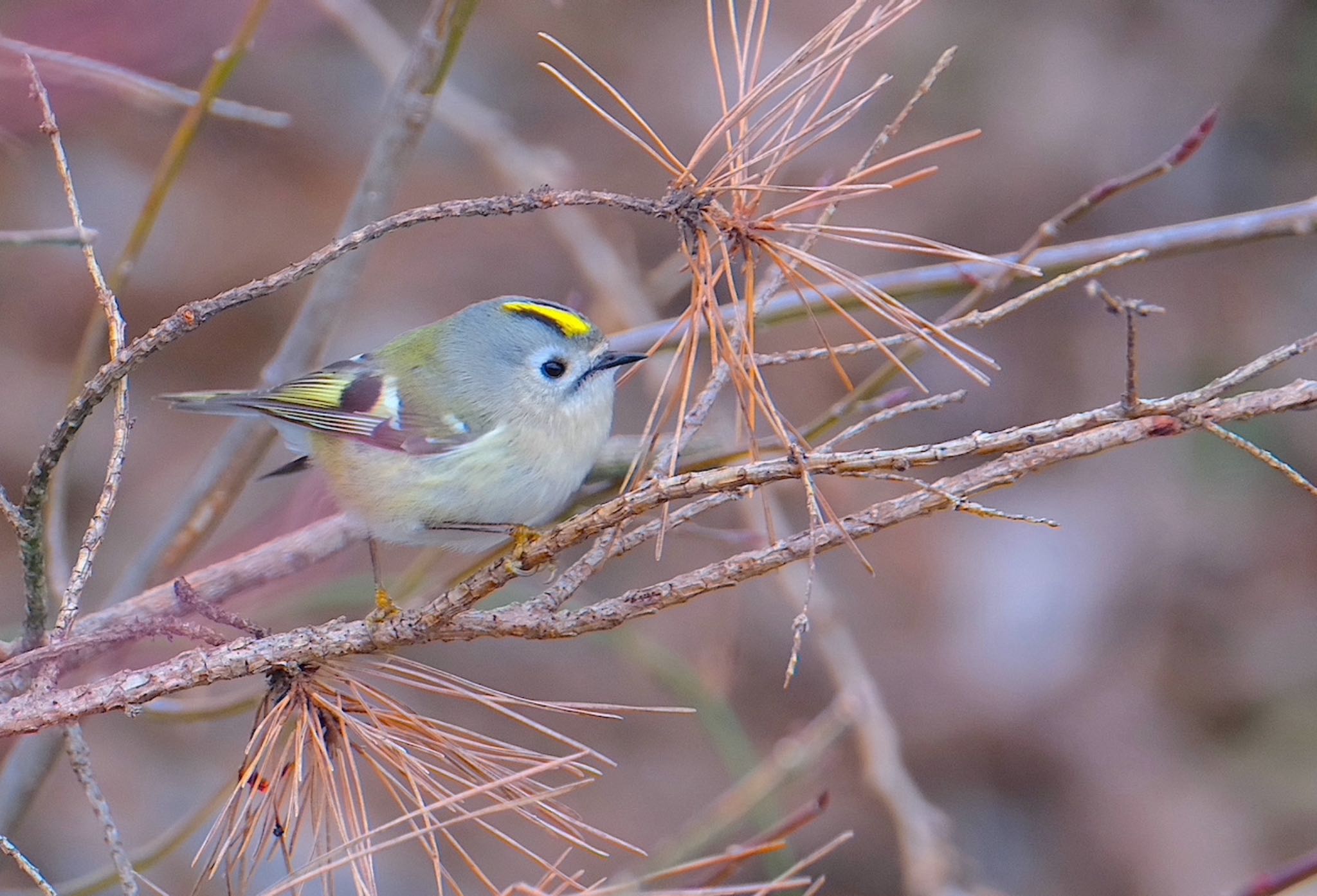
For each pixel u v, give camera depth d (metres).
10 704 3.79
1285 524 13.43
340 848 3.44
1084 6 14.78
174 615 5.16
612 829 10.73
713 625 11.59
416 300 12.77
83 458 11.47
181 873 9.70
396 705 3.95
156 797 10.27
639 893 3.67
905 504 3.76
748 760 8.25
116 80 6.78
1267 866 11.34
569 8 14.83
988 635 12.67
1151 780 11.95
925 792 11.92
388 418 5.96
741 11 14.16
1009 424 13.23
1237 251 14.15
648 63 14.40
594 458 6.32
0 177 12.16
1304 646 12.67
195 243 12.65
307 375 6.27
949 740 12.14
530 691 11.65
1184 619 12.95
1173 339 13.73
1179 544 13.30
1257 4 14.98
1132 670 12.57
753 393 3.90
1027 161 13.72
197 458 11.66
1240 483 13.70
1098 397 13.26
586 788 11.02
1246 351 13.62
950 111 13.92
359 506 6.09
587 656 11.97
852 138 13.66
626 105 4.05
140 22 10.66
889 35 14.16
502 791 3.90
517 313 6.11
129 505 11.27
